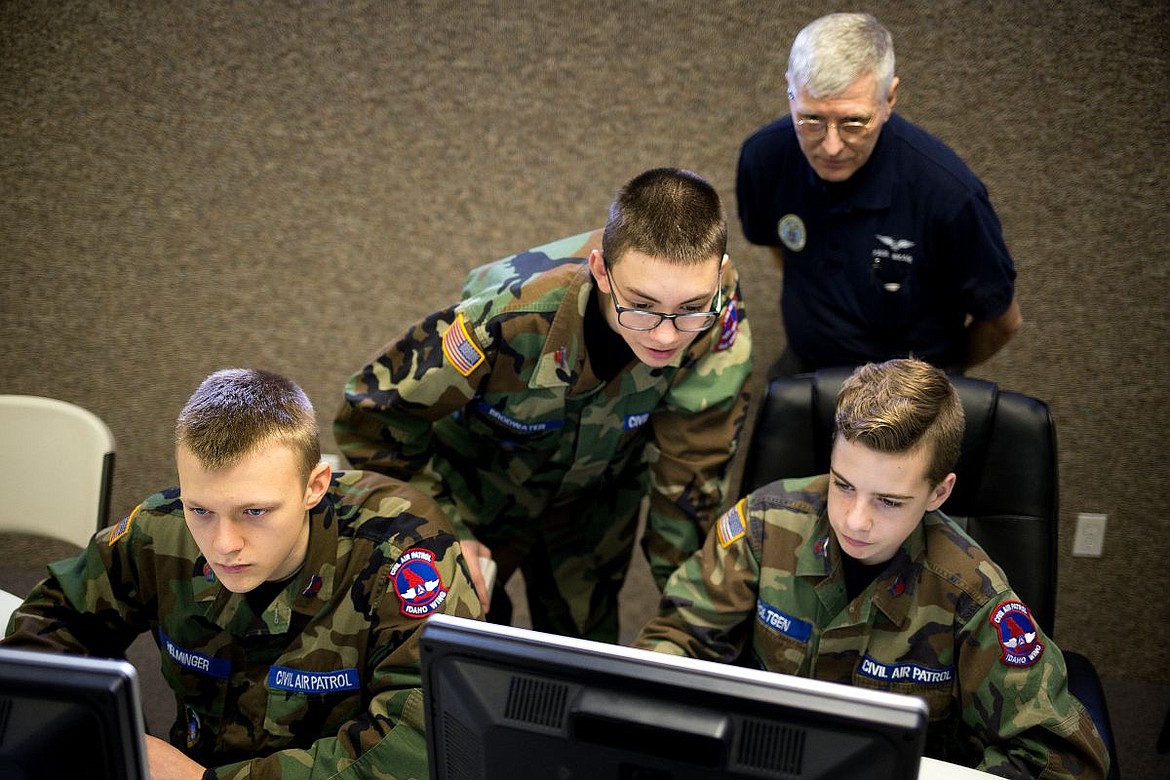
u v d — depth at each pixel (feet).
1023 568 5.21
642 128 8.17
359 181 8.41
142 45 8.16
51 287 8.71
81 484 6.30
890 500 4.44
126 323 8.76
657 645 5.01
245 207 8.50
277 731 4.65
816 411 5.43
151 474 9.05
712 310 5.01
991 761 4.47
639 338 4.75
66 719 3.09
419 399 5.39
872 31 5.85
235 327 8.76
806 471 5.48
